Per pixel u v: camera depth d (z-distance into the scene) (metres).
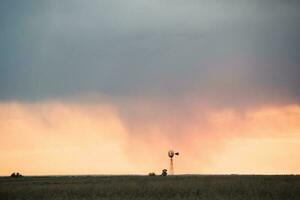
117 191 107.31
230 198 92.81
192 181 126.81
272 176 155.00
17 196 104.00
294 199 91.50
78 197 100.94
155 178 157.62
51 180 173.62
